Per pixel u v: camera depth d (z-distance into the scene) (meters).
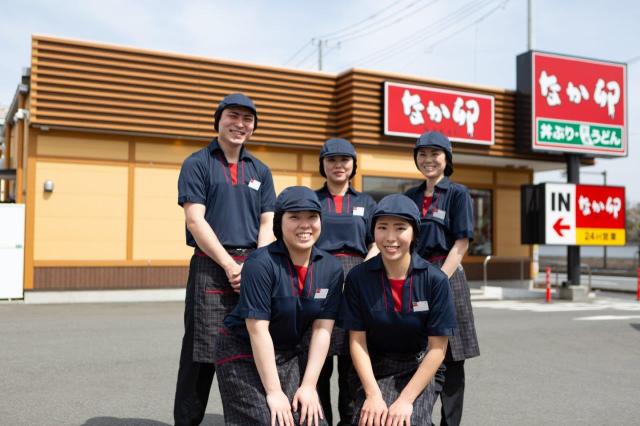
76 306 11.47
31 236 11.95
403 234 3.30
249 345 3.30
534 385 6.07
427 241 4.35
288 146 14.06
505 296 15.28
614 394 5.75
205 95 13.15
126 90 12.48
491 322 10.41
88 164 12.44
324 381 4.19
